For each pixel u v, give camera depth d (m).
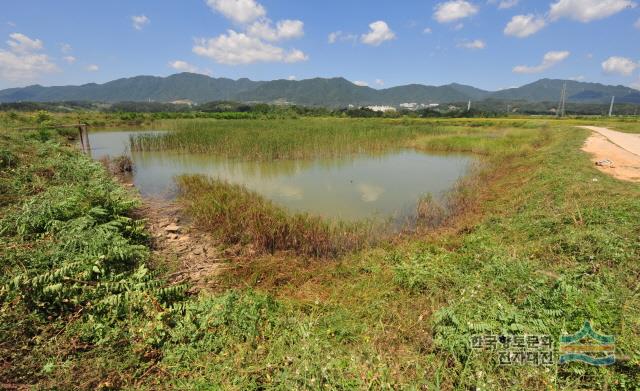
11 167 7.34
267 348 3.05
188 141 18.20
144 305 3.36
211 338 3.11
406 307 3.72
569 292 3.30
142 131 30.56
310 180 11.80
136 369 2.78
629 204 5.60
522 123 34.91
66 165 8.15
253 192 8.62
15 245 3.96
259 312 3.55
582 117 53.19
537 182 8.27
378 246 5.79
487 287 3.79
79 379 2.60
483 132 26.62
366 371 2.71
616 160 10.53
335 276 4.78
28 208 4.77
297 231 5.90
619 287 3.40
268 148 15.96
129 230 5.39
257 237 5.80
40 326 3.01
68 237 4.13
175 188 10.23
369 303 3.90
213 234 6.27
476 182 9.95
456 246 5.53
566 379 2.55
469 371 2.68
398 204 8.90
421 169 13.92
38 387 2.48
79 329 3.04
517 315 3.11
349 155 17.80
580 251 4.31
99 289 3.46
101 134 28.39
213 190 8.68
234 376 2.71
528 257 4.51
